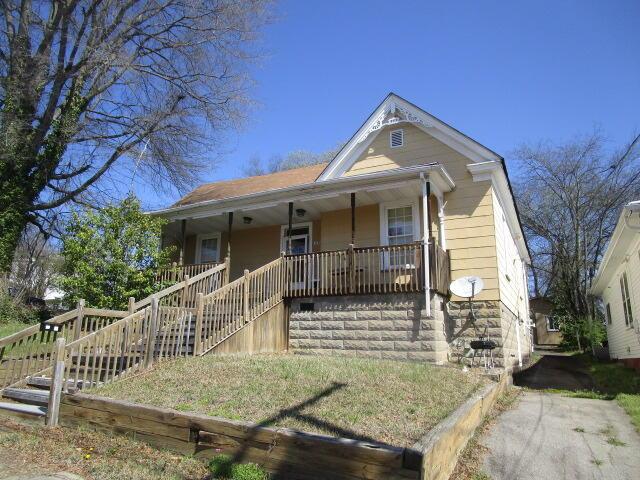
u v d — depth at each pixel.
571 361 19.22
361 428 4.67
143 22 17.14
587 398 8.98
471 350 10.97
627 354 14.68
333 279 12.44
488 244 11.96
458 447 5.09
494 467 5.01
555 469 4.98
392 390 6.30
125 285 11.96
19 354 7.93
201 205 14.02
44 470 4.68
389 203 13.25
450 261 12.20
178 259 17.28
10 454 5.11
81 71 16.31
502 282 12.50
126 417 5.46
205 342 8.73
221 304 9.35
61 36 16.11
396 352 10.54
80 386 6.80
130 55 16.59
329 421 4.85
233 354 9.25
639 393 9.28
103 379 7.06
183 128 18.25
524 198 31.52
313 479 4.05
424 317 10.47
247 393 5.95
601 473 4.88
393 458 3.78
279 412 5.15
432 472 3.94
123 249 12.28
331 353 11.11
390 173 11.13
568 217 29.78
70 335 8.70
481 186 12.44
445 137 13.43
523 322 19.31
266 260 15.70
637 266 11.88
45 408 6.57
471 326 11.47
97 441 5.38
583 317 27.08
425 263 10.45
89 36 15.99
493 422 6.82
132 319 7.44
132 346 7.38
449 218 12.55
